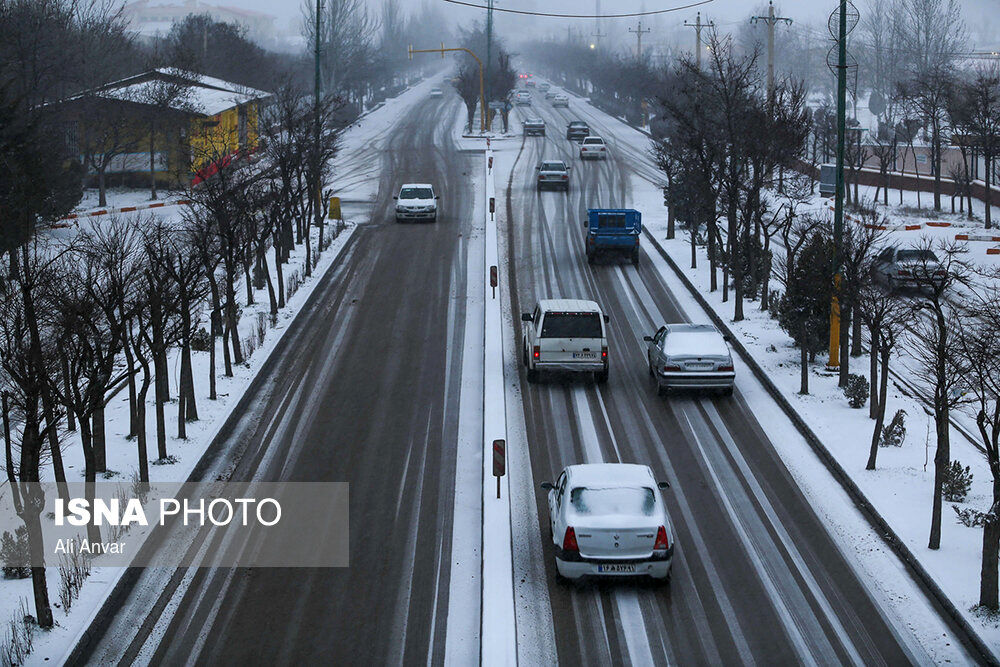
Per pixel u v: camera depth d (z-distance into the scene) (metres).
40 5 65.38
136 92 61.97
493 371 30.84
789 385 29.16
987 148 58.38
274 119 65.56
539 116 120.62
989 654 15.22
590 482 18.05
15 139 28.25
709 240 40.75
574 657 15.42
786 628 16.28
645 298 40.56
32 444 17.27
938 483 18.52
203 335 33.19
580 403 28.12
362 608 17.20
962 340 20.42
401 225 54.84
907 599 17.25
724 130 43.72
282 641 16.14
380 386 29.69
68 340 20.80
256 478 23.11
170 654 15.82
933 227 56.34
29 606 17.11
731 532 20.02
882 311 24.72
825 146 79.62
